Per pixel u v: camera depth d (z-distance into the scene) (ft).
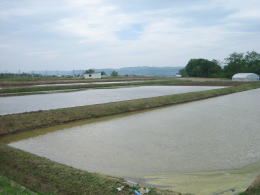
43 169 28.89
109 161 36.17
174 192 24.52
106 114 73.46
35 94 127.75
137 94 129.08
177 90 155.22
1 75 343.67
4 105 88.17
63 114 65.77
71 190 24.54
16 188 23.71
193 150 40.88
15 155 33.09
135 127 58.29
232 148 41.81
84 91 146.51
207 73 397.39
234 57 385.09
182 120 66.28
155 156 38.11
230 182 28.78
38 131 54.75
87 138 48.91
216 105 95.30
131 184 25.90
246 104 97.40
